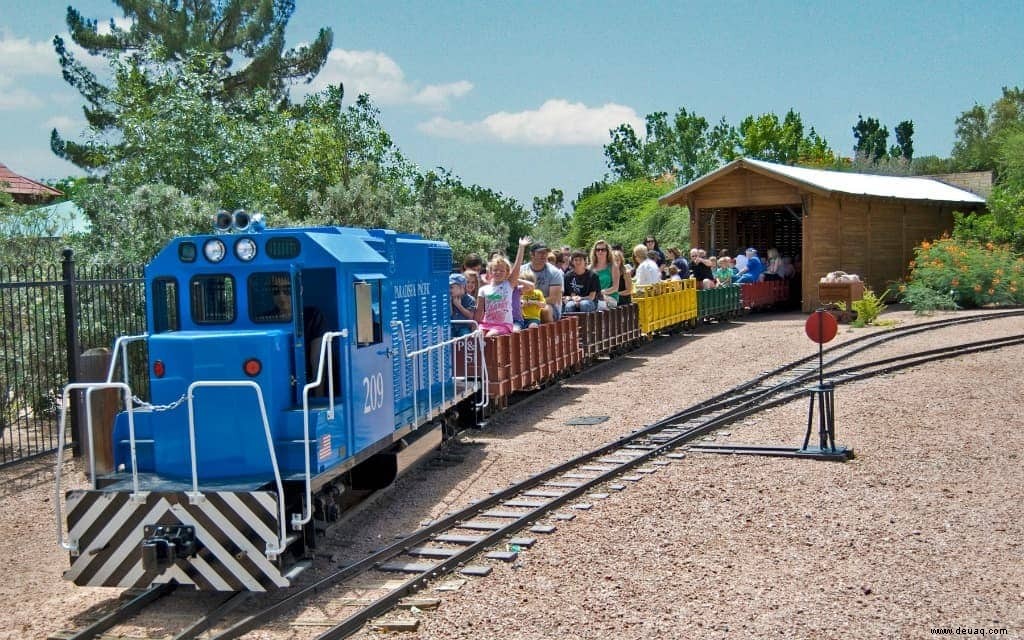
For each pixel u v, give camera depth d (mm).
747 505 9156
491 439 12586
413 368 9961
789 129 57656
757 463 10852
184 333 7523
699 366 18625
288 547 7406
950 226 36469
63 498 10094
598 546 8016
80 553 6859
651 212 43594
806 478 10117
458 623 6449
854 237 30328
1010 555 7598
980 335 21438
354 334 8047
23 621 6750
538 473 10289
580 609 6656
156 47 25797
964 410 13461
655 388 16312
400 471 9938
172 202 17422
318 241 7641
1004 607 6551
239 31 36594
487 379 12945
